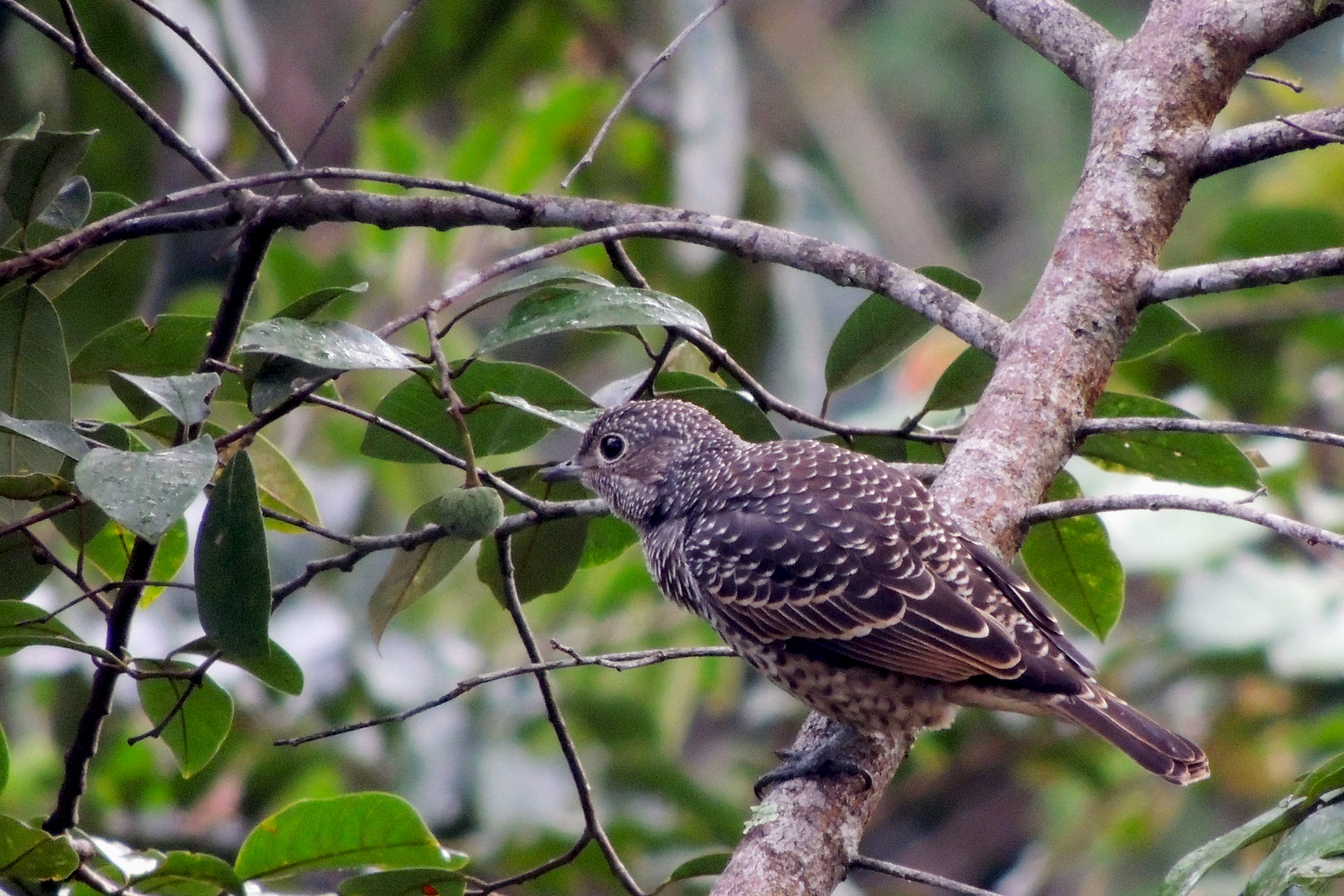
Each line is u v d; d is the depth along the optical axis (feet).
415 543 22.43
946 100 88.53
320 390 24.47
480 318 57.67
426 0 47.85
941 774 47.29
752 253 24.26
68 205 22.94
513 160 46.37
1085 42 26.30
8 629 20.20
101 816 38.37
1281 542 42.73
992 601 24.23
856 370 25.84
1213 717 44.27
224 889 21.72
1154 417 25.20
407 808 23.18
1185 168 24.47
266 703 38.75
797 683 25.63
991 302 81.76
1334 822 18.08
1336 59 75.72
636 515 29.04
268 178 21.29
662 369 25.86
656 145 47.39
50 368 21.70
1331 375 44.73
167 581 23.94
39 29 22.98
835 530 25.40
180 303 43.73
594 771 39.52
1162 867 48.47
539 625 43.09
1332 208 45.73
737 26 82.38
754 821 21.30
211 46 38.37
